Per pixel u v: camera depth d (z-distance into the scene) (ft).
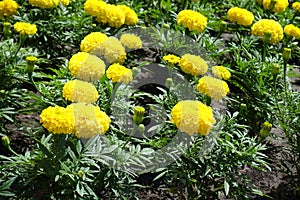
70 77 7.23
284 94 7.79
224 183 6.69
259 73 7.99
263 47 8.23
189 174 6.79
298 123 7.47
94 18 8.29
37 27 8.10
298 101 7.68
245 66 8.07
